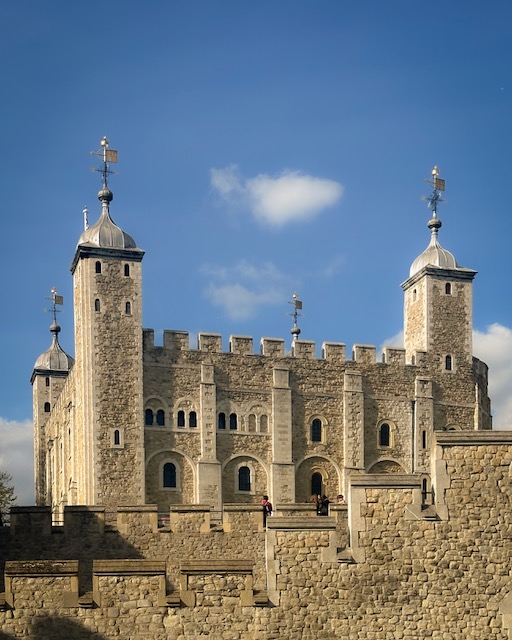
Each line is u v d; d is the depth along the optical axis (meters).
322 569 27.55
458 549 27.91
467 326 73.12
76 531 33.12
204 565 27.03
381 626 27.44
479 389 73.62
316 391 69.44
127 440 64.19
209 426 66.31
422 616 27.55
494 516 28.06
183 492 65.38
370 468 69.56
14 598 26.34
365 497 28.11
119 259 65.94
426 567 27.80
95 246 65.50
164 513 58.41
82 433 64.38
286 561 27.52
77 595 26.50
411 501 28.09
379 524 27.97
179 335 67.00
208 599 26.89
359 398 69.69
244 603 27.00
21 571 26.47
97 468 63.38
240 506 34.00
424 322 72.62
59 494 75.31
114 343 65.06
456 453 28.39
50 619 26.33
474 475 28.25
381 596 27.58
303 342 69.75
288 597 27.30
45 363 87.38
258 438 67.56
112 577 26.66
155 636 26.55
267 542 27.61
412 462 70.31
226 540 33.72
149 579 26.73
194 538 33.62
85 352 64.62
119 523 33.44
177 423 65.94
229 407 67.31
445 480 28.27
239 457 67.00
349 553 27.75
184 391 66.44
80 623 26.38
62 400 74.81
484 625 27.59
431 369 72.00
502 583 27.80
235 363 67.94
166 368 66.25
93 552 33.06
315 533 27.70
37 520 33.00
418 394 70.94
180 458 65.69
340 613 27.38
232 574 27.06
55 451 78.06
